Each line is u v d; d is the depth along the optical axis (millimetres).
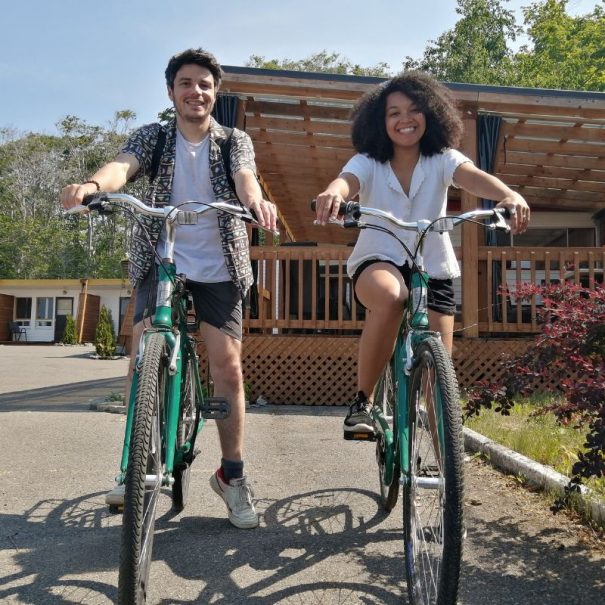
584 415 2906
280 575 2441
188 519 3080
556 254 7348
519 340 7191
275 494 3504
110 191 2547
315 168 10398
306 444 4844
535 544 2773
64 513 3162
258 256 7496
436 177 2820
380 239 2768
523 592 2309
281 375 7270
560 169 10211
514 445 4285
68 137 55281
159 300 2346
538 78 33312
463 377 7207
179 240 2891
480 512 3211
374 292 2545
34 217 51656
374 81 7375
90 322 31656
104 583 2371
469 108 7664
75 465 4090
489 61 36000
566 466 3680
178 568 2498
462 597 2268
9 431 5180
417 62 35531
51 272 46438
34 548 2713
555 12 34344
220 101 7617
